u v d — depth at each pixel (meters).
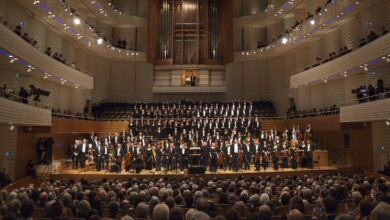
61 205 4.77
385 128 15.95
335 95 20.42
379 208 3.03
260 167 16.16
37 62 14.66
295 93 23.92
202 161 14.77
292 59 24.42
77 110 22.56
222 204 6.07
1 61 14.16
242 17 26.66
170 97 27.38
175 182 9.49
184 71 27.72
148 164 15.31
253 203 5.87
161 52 27.19
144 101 26.48
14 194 6.27
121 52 25.64
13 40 12.36
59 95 20.72
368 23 17.28
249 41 27.09
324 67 18.42
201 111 21.42
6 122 11.72
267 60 26.31
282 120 22.05
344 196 6.77
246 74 26.59
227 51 26.91
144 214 4.64
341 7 17.05
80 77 19.69
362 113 14.59
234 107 21.62
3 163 14.27
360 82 18.19
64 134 20.12
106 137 17.62
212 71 27.78
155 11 27.31
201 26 27.17
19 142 15.47
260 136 18.02
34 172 15.19
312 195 6.76
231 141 15.34
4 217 4.22
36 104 14.88
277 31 25.88
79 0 21.72
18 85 16.33
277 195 7.41
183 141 15.97
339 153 19.44
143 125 19.94
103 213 6.09
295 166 15.39
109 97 26.11
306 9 22.44
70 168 16.94
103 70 25.72
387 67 16.05
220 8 27.66
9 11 15.52
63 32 19.83
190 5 27.08
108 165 15.62
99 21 25.75
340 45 19.75
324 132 20.89
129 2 27.59
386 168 14.73
